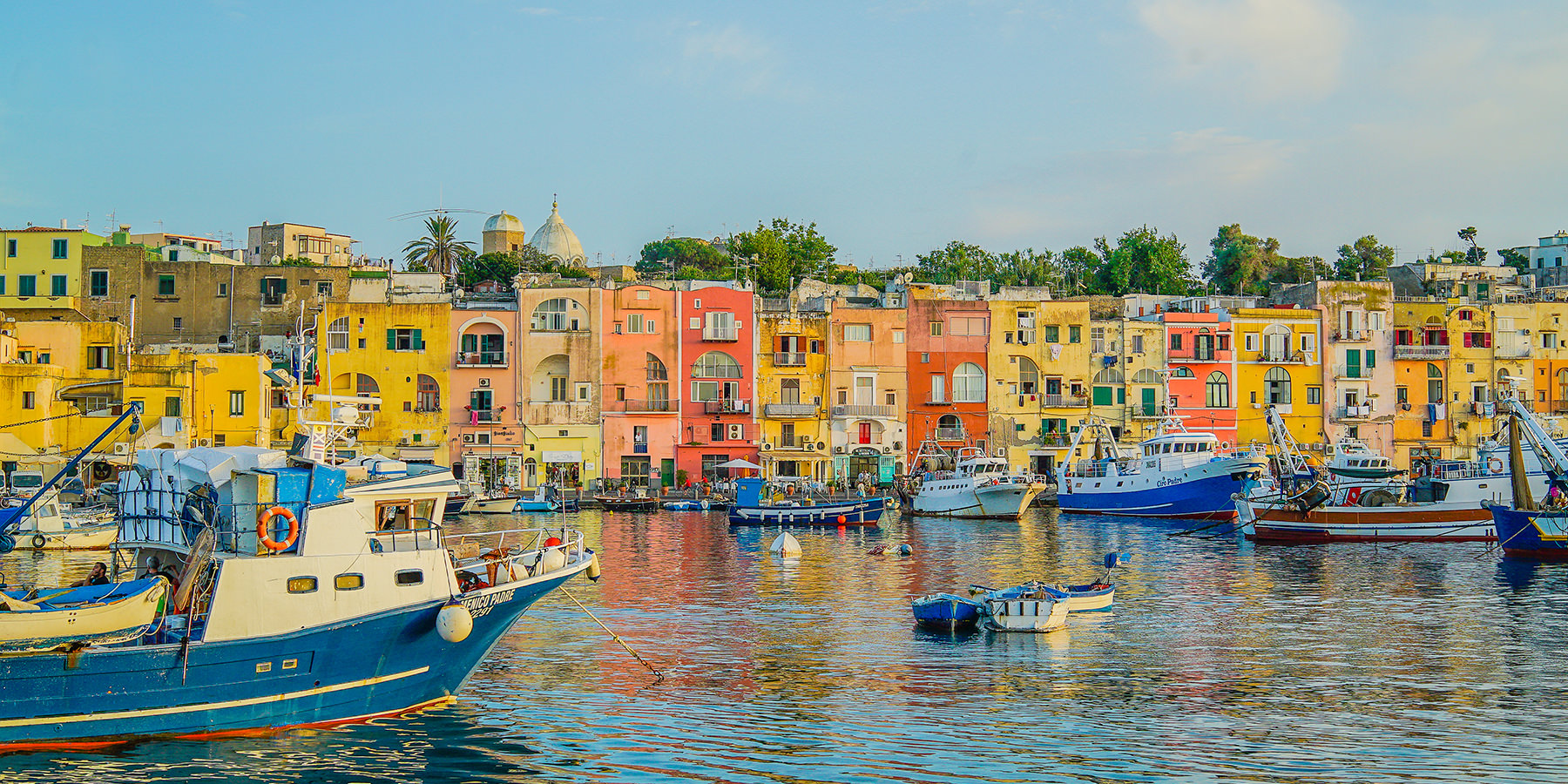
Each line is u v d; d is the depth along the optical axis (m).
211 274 103.00
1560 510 57.12
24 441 82.94
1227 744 26.55
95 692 24.02
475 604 27.34
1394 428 109.12
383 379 100.00
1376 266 147.00
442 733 26.56
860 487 98.06
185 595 24.53
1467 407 109.81
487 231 147.88
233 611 24.94
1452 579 50.69
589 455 101.62
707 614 41.62
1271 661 34.22
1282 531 66.56
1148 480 85.06
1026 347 107.25
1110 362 107.38
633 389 102.44
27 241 100.62
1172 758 25.61
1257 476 79.44
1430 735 27.19
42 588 26.70
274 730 25.75
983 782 24.14
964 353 107.06
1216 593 46.72
